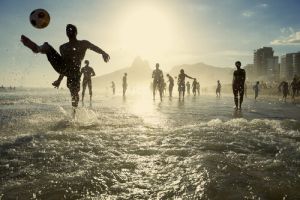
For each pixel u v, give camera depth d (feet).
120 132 16.78
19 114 27.14
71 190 7.89
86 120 22.82
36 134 15.17
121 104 48.65
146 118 25.99
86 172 9.31
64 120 22.58
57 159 10.77
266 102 70.69
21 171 9.37
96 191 7.89
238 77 40.24
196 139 14.60
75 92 22.98
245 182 8.46
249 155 11.62
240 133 16.39
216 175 9.01
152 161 10.74
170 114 30.37
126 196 7.61
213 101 65.92
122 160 10.82
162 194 7.74
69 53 21.59
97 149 12.42
